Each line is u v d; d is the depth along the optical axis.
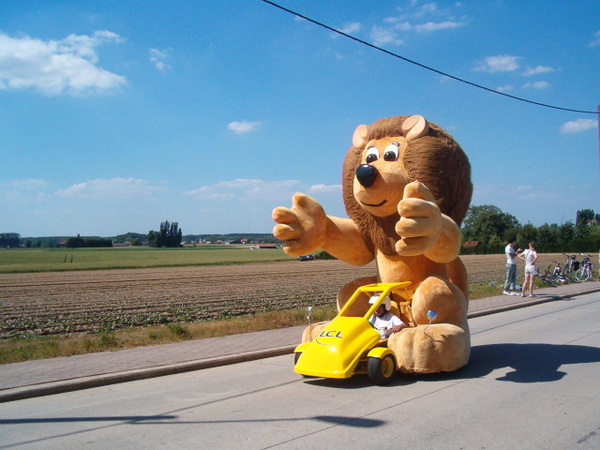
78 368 8.77
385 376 7.32
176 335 11.77
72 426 6.02
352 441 5.14
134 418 6.27
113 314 17.86
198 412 6.44
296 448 5.02
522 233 75.19
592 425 5.47
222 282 33.72
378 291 8.16
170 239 175.62
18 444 5.41
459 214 8.50
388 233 8.48
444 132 8.60
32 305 21.44
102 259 81.12
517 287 20.28
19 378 8.09
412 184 7.05
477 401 6.42
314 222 8.45
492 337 11.47
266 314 14.84
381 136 8.73
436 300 7.89
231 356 9.70
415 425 5.57
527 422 5.59
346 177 8.99
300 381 7.94
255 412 6.33
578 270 26.23
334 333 7.38
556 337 11.09
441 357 7.41
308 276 39.25
